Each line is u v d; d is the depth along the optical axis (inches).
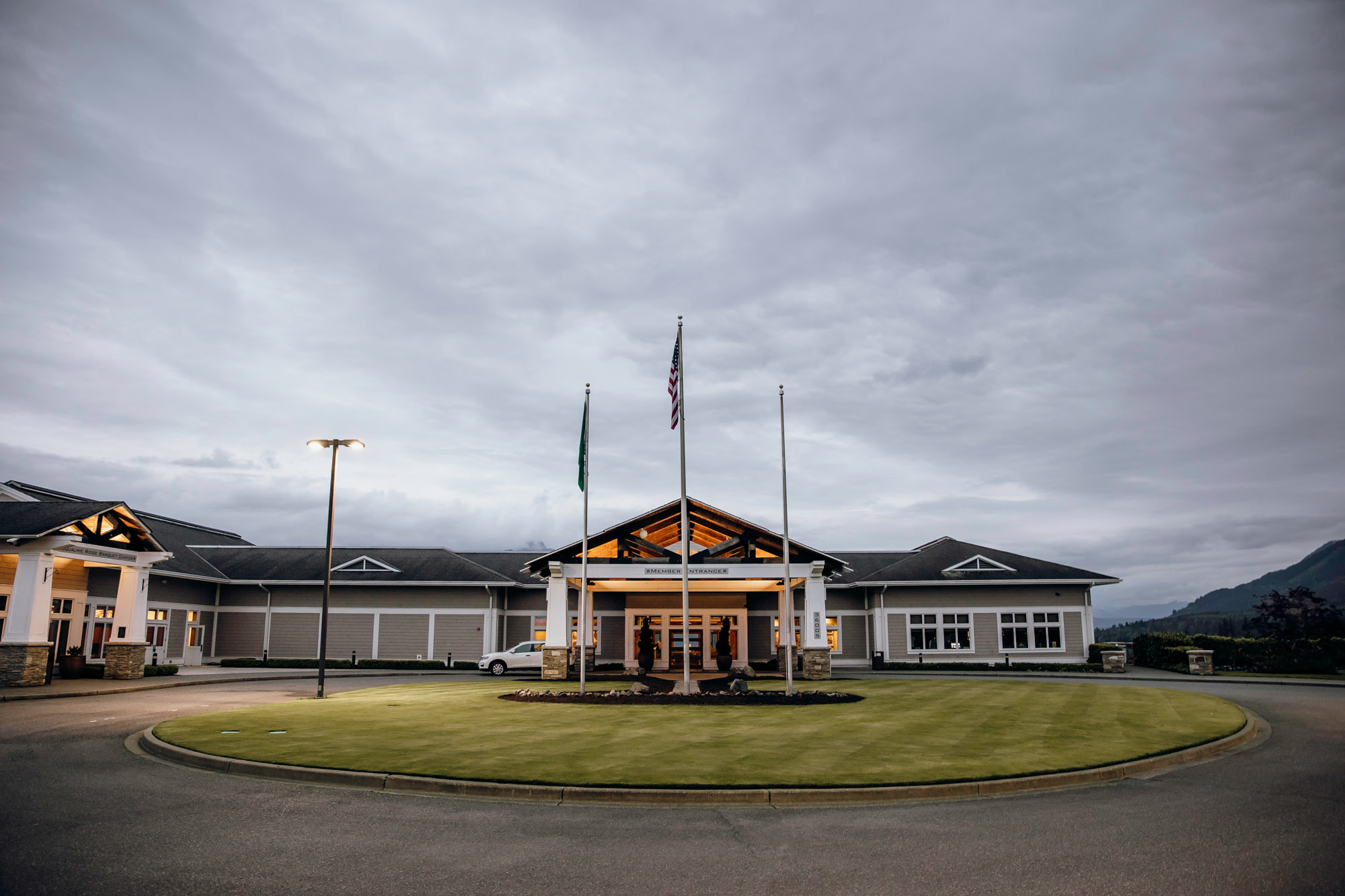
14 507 1082.7
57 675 1149.7
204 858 299.1
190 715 678.5
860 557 1838.1
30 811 362.6
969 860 305.4
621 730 611.5
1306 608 1558.8
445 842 328.2
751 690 930.7
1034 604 1627.7
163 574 1461.6
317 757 481.1
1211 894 266.7
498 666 1419.8
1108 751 521.0
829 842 330.6
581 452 955.3
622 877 285.4
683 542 908.0
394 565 1734.7
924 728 627.2
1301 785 447.2
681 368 930.1
